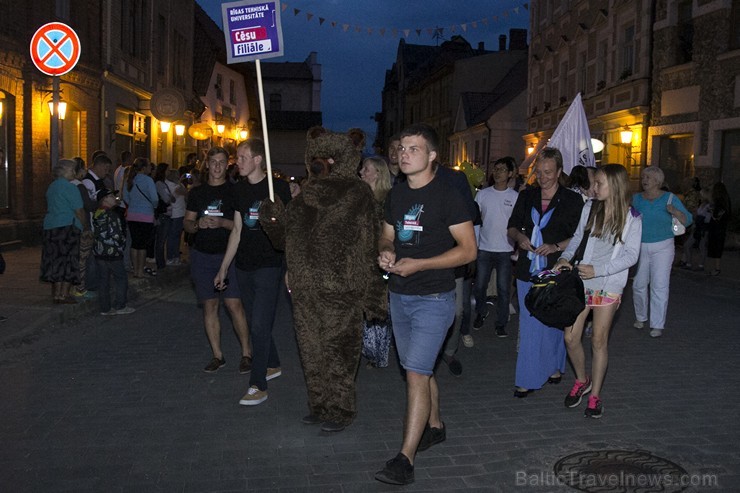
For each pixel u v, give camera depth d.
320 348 5.33
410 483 4.48
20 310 9.20
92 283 10.38
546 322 5.59
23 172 16.09
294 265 5.30
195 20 33.16
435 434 5.12
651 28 22.23
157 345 8.16
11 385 6.54
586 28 27.23
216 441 5.21
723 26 19.06
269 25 5.81
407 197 4.75
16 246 15.59
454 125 47.97
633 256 5.59
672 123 21.17
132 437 5.27
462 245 4.62
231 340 8.49
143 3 23.72
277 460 4.88
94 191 11.09
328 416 5.37
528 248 6.18
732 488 4.40
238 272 6.23
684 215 8.69
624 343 8.49
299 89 59.38
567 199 6.22
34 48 12.78
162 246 13.78
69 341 8.27
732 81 18.81
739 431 5.40
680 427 5.49
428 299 4.64
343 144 5.25
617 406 6.02
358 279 5.21
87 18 18.72
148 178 12.48
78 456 4.91
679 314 10.42
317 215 5.24
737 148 18.92
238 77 40.78
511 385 6.74
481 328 9.38
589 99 26.73
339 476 4.62
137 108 23.14
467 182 6.92
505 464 4.80
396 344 4.90
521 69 45.34
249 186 6.17
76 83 18.09
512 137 39.16
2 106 15.26
